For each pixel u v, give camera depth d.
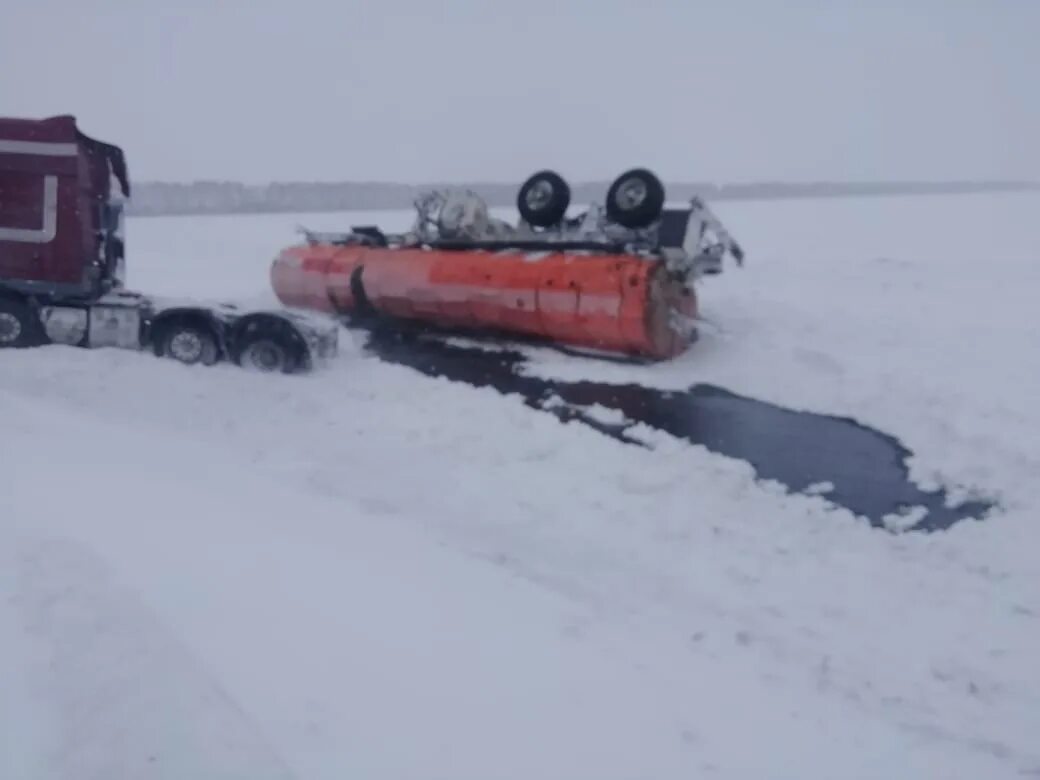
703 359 12.74
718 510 7.21
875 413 10.31
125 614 4.23
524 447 8.56
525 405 10.55
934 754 4.02
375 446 8.45
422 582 5.21
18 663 3.88
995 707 4.56
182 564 4.96
